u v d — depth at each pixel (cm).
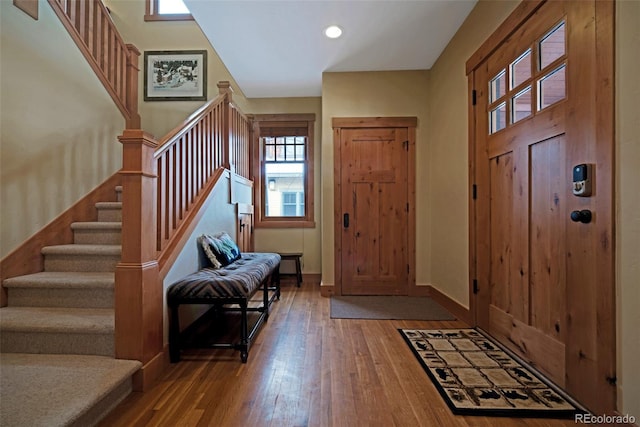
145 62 479
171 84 479
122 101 330
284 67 374
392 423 144
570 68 158
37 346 180
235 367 199
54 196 247
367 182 384
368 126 383
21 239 221
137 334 174
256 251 473
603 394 139
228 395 168
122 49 331
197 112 283
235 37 311
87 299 206
